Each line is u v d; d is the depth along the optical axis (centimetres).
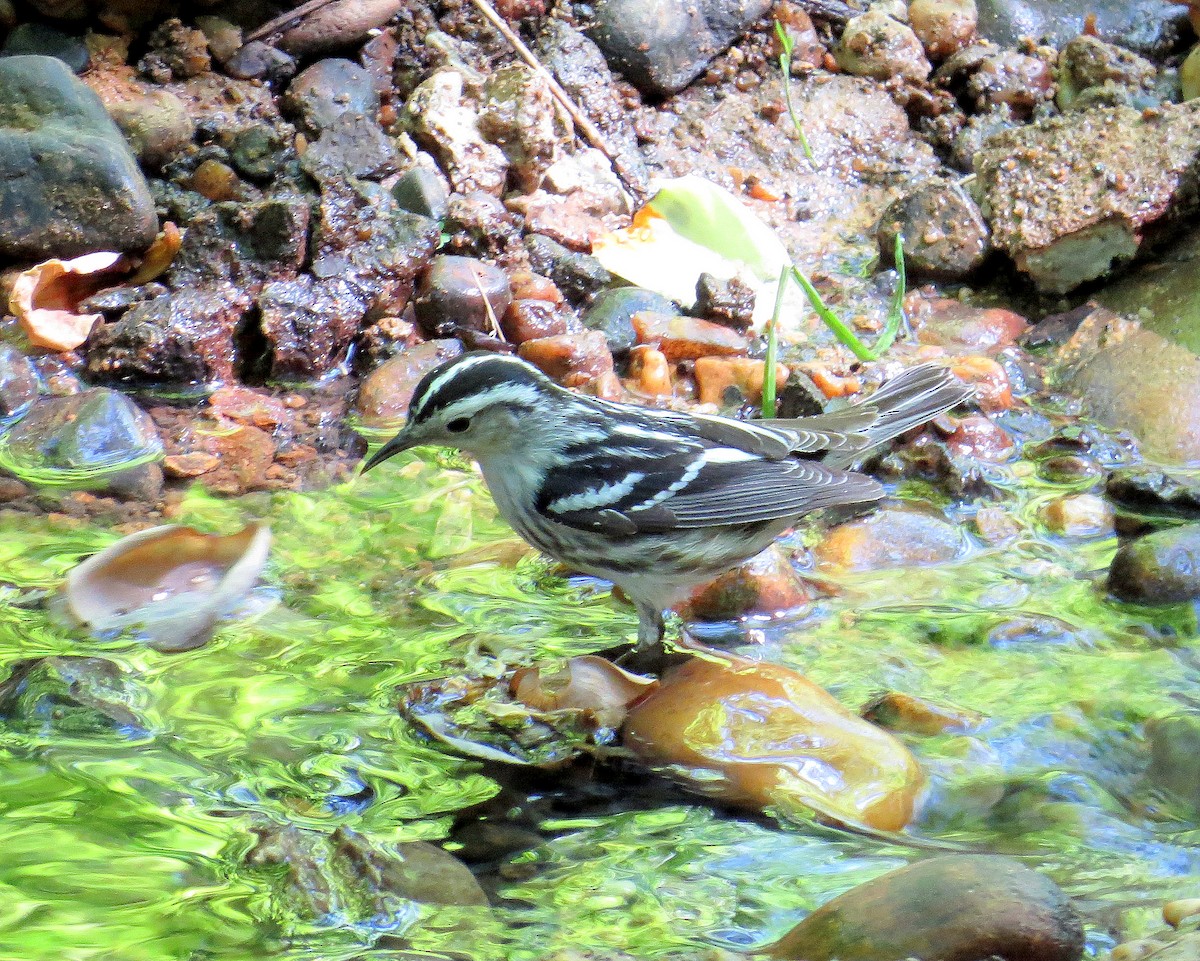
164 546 692
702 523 643
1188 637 651
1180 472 795
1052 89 1107
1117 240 923
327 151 973
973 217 962
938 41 1130
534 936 463
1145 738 575
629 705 593
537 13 1094
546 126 1003
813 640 655
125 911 468
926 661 635
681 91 1101
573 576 712
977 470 780
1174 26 1148
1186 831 525
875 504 760
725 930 467
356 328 900
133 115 949
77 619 651
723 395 880
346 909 473
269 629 653
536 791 547
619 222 1018
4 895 471
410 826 524
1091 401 862
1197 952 395
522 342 907
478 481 796
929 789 547
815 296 808
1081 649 643
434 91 1010
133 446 799
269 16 1033
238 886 482
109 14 995
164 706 591
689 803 543
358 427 843
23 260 899
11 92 904
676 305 947
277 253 902
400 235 919
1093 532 747
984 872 445
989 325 926
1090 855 507
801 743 559
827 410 828
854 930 438
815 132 1088
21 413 830
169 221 942
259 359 890
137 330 857
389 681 614
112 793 531
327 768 554
